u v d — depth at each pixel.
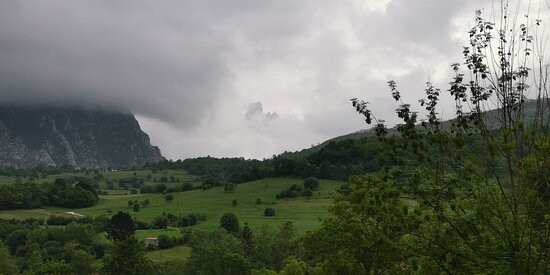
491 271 12.53
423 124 12.48
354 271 31.16
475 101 11.98
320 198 164.62
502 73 11.82
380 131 12.84
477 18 12.22
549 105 11.34
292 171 198.75
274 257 92.06
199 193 199.50
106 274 89.12
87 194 192.25
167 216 161.50
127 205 191.38
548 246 11.91
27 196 179.00
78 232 132.62
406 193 12.84
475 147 12.26
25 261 116.88
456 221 12.55
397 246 14.54
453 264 13.43
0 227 143.50
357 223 29.31
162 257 118.94
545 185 11.67
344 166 179.62
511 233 11.80
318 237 34.06
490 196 12.04
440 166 12.56
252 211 161.50
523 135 11.41
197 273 91.06
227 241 100.00
